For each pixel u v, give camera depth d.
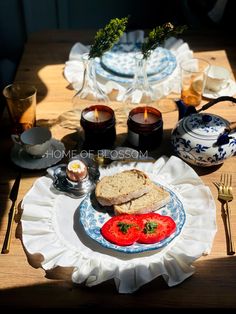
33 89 1.33
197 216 1.04
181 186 1.12
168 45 1.72
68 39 1.82
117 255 0.95
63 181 1.13
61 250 0.96
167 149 1.27
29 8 2.37
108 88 1.49
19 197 1.12
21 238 1.01
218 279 0.92
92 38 1.83
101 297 0.89
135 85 1.35
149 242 0.95
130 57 1.61
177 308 0.87
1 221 1.06
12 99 1.25
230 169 1.21
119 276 0.90
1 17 2.41
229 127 1.17
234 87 1.50
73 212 1.06
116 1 2.43
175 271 0.92
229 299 0.89
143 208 1.02
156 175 1.16
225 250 0.98
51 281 0.92
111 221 0.99
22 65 1.65
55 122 1.37
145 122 1.23
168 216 1.01
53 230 1.01
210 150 1.13
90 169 1.18
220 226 1.04
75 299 0.89
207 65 1.53
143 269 0.91
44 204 1.07
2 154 1.26
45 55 1.71
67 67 1.60
